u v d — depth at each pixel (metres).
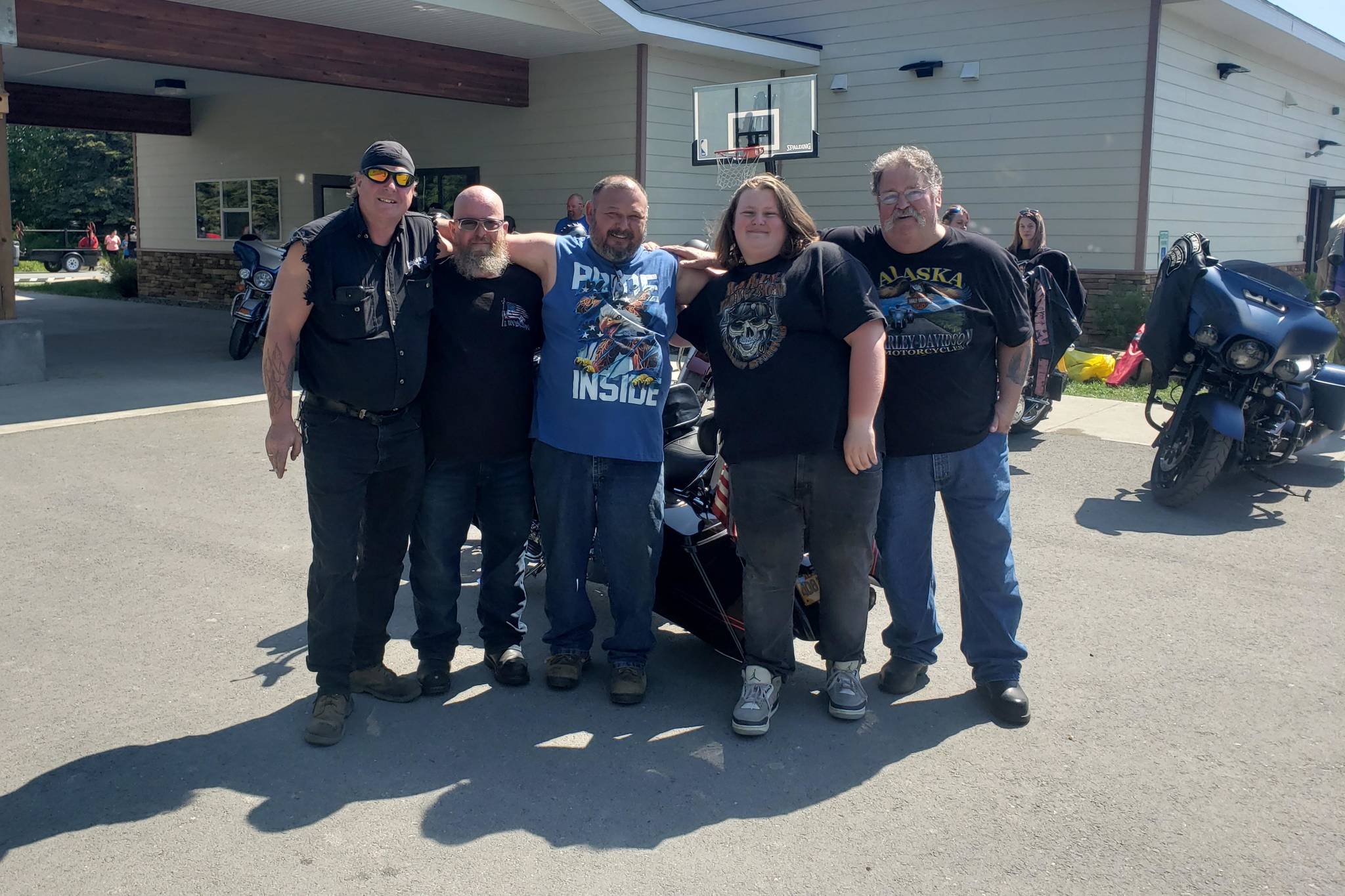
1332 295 7.59
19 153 41.16
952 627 4.78
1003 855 3.04
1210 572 5.47
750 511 3.68
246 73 11.92
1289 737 3.74
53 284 25.72
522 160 15.03
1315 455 8.09
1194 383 6.65
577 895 2.85
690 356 5.57
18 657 4.30
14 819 3.17
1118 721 3.87
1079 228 13.51
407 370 3.58
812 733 3.78
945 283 3.69
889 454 3.88
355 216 3.50
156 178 21.58
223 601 4.93
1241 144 15.53
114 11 10.73
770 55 14.45
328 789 3.37
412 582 4.04
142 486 6.79
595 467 3.89
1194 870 2.97
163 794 3.31
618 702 3.99
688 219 14.44
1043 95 13.59
